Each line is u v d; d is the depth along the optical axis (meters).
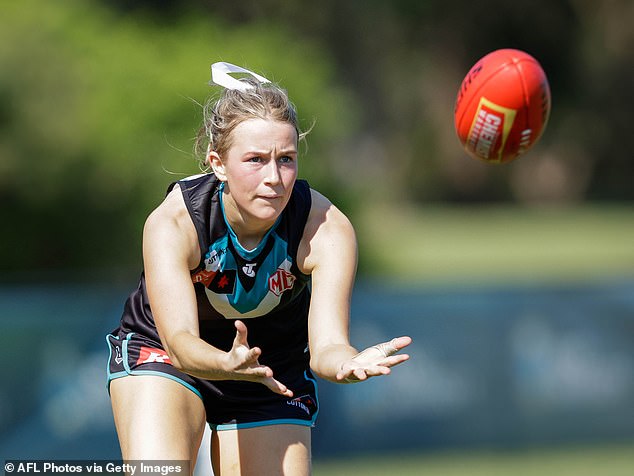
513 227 120.62
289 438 14.01
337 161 61.44
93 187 48.44
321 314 12.88
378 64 101.06
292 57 53.69
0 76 47.78
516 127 14.62
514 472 28.55
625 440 31.77
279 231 13.33
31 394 28.19
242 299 13.55
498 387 31.31
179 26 56.91
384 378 30.59
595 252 91.38
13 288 45.22
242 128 12.61
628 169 136.38
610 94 124.25
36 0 52.41
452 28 111.44
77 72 49.47
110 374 13.88
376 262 61.22
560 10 114.62
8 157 47.44
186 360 11.96
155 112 49.34
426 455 30.61
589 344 31.89
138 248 49.19
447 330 31.25
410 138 120.25
